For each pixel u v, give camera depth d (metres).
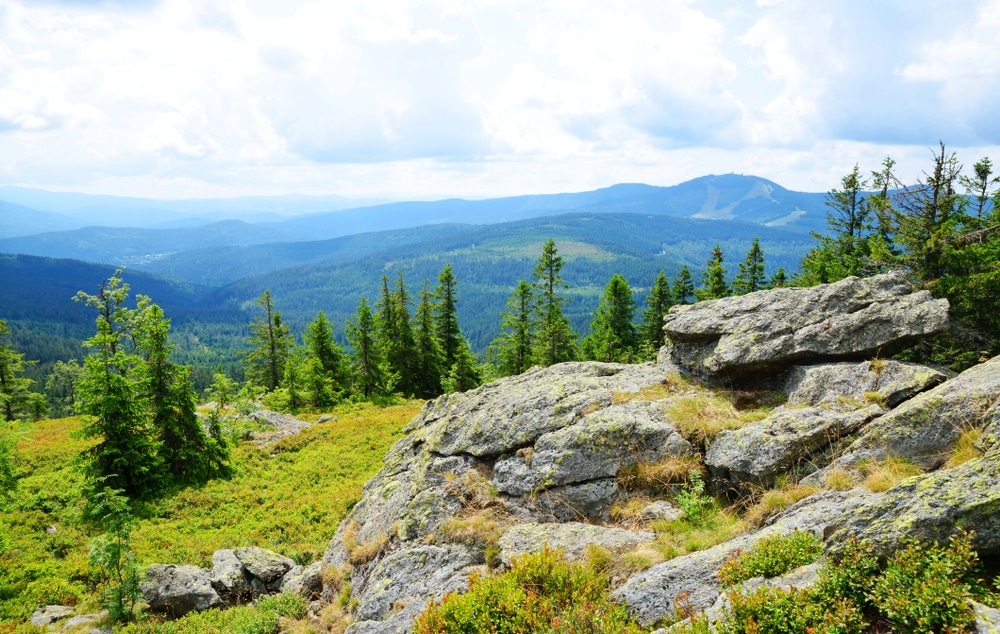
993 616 5.24
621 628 7.18
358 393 57.88
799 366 13.02
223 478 29.30
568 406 13.77
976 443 7.79
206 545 21.45
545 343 54.84
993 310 17.27
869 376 11.65
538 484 12.09
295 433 38.75
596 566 9.19
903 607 5.61
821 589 6.30
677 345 15.82
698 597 7.44
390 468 18.81
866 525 6.77
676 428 11.98
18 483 26.70
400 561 11.98
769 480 10.11
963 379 9.44
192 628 15.08
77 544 21.86
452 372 59.19
